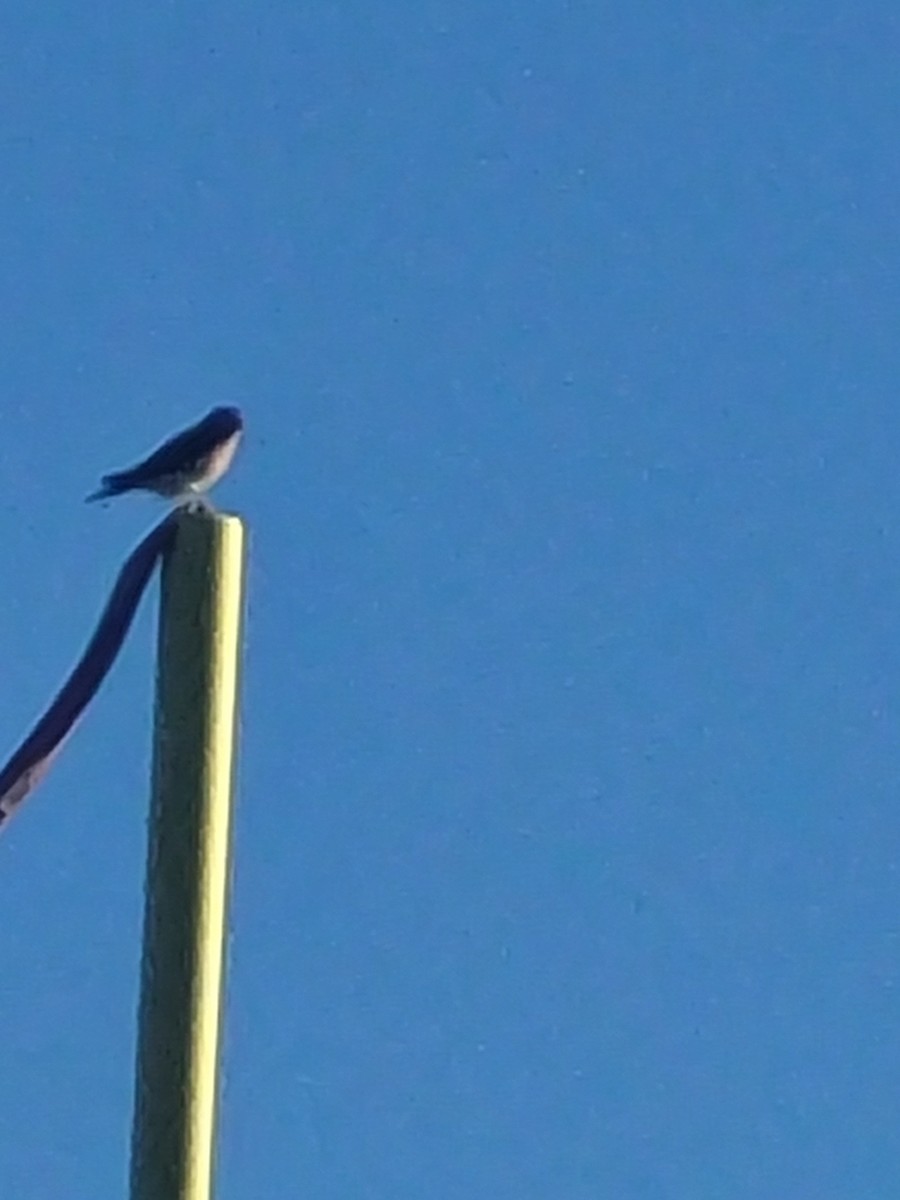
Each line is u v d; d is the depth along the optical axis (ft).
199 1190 26.91
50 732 29.09
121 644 29.09
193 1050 27.07
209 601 27.96
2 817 28.99
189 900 27.43
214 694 27.84
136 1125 27.12
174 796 27.58
